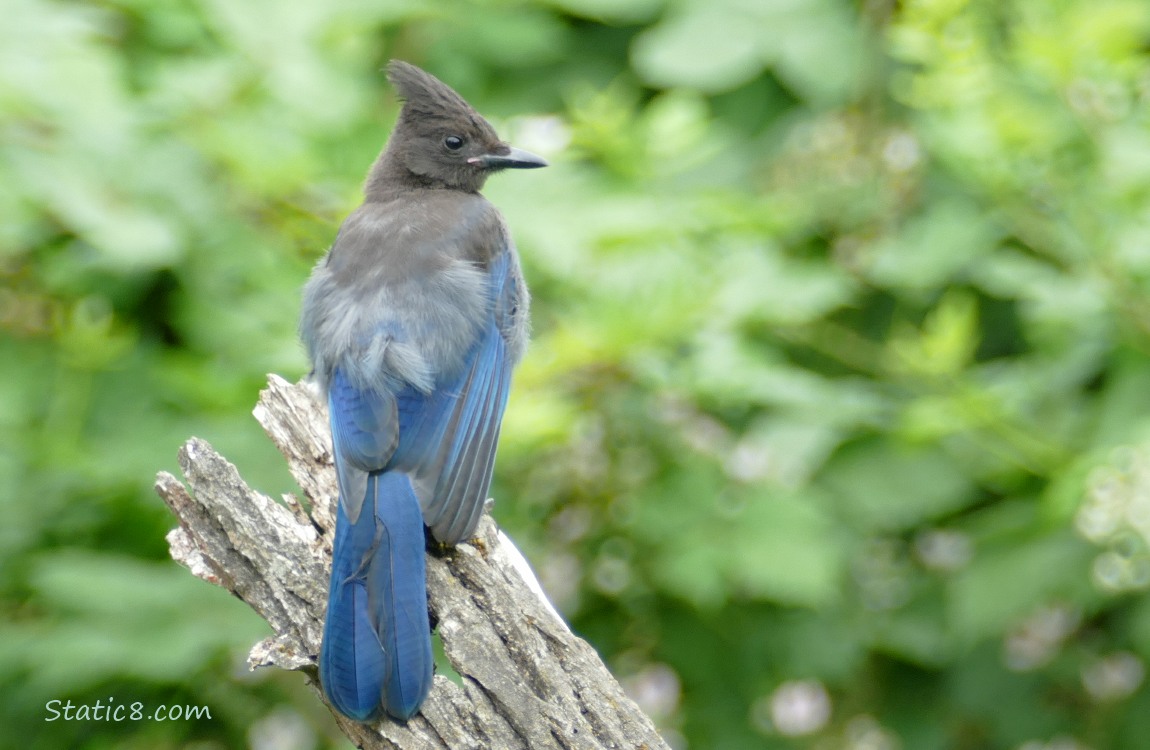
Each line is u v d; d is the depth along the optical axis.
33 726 10.85
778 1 11.19
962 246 10.64
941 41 10.09
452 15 11.09
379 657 6.83
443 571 7.45
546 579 11.53
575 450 10.80
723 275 10.04
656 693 12.43
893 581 12.12
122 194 9.40
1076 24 9.90
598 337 9.73
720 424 11.24
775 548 10.49
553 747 6.68
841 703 12.81
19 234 9.52
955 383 10.35
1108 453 9.93
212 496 7.19
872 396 11.02
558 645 7.04
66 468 9.95
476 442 8.44
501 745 6.69
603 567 11.43
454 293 8.66
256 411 8.42
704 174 11.49
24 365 10.31
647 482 10.88
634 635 11.82
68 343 10.05
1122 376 10.39
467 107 10.08
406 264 8.73
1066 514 10.12
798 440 10.50
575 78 11.84
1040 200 10.48
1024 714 12.27
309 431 8.34
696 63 10.99
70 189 9.16
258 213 10.05
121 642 9.42
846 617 11.85
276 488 9.72
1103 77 10.11
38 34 9.38
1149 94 10.53
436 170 9.98
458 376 8.42
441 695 6.79
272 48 9.79
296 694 11.33
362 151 10.55
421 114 9.98
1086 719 12.30
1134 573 10.38
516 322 9.31
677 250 10.24
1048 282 10.38
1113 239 10.05
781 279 10.25
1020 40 10.23
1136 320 10.16
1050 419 10.72
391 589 7.10
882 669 12.74
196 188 9.73
